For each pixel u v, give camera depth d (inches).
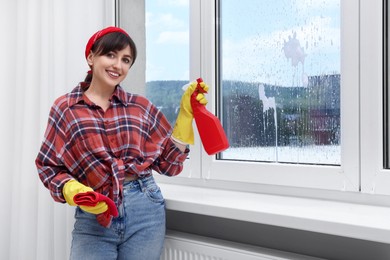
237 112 70.5
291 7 63.4
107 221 53.2
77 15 78.5
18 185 81.4
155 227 58.8
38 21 79.9
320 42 60.7
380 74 54.7
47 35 78.7
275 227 61.9
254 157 68.7
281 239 61.3
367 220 48.7
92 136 55.0
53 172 54.8
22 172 79.6
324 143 61.1
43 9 78.7
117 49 56.1
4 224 83.4
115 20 85.5
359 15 55.8
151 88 82.4
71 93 57.2
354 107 56.7
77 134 54.9
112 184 55.3
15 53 82.9
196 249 63.1
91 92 58.1
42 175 54.9
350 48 56.6
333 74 59.7
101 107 57.1
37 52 79.9
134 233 57.5
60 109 55.8
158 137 61.3
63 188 51.9
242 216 56.1
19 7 81.4
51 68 78.9
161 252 62.7
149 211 58.1
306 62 62.1
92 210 50.3
